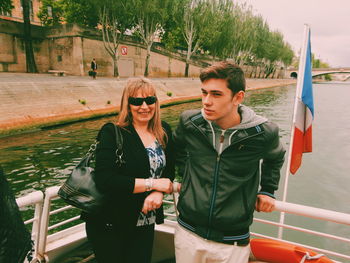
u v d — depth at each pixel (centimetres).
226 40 4375
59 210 187
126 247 162
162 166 165
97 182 143
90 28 2948
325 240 679
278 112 2845
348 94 5794
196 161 142
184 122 147
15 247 98
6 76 2098
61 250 195
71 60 2936
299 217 779
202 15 3738
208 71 125
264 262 177
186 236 147
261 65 7619
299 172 1182
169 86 3048
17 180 929
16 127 1405
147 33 3272
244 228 140
